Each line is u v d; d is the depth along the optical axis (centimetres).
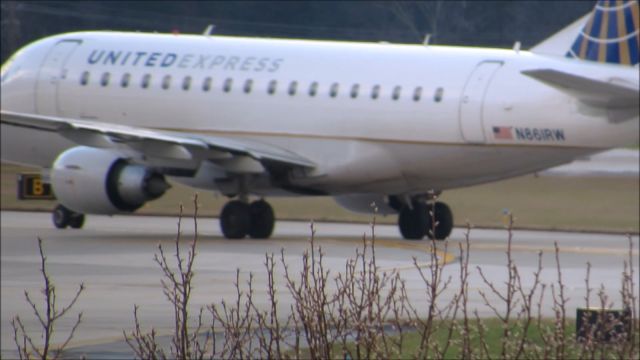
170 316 7762
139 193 12912
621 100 12288
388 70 13238
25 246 12119
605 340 5162
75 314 7831
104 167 12925
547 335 5372
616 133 12519
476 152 12900
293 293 5638
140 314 7831
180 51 14212
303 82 13525
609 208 18788
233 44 14075
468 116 12825
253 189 13525
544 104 12581
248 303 5009
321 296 4688
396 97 13100
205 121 13925
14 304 8275
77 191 13000
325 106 13388
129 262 10712
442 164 13100
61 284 9250
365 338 4394
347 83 13338
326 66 13512
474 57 13038
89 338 7000
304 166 13375
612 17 13025
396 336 6638
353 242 13050
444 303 8281
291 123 13550
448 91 12900
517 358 4631
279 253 11512
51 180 13112
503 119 12706
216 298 8431
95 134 12675
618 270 10562
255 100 13712
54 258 11019
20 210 17350
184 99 13988
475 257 11619
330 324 5125
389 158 13212
